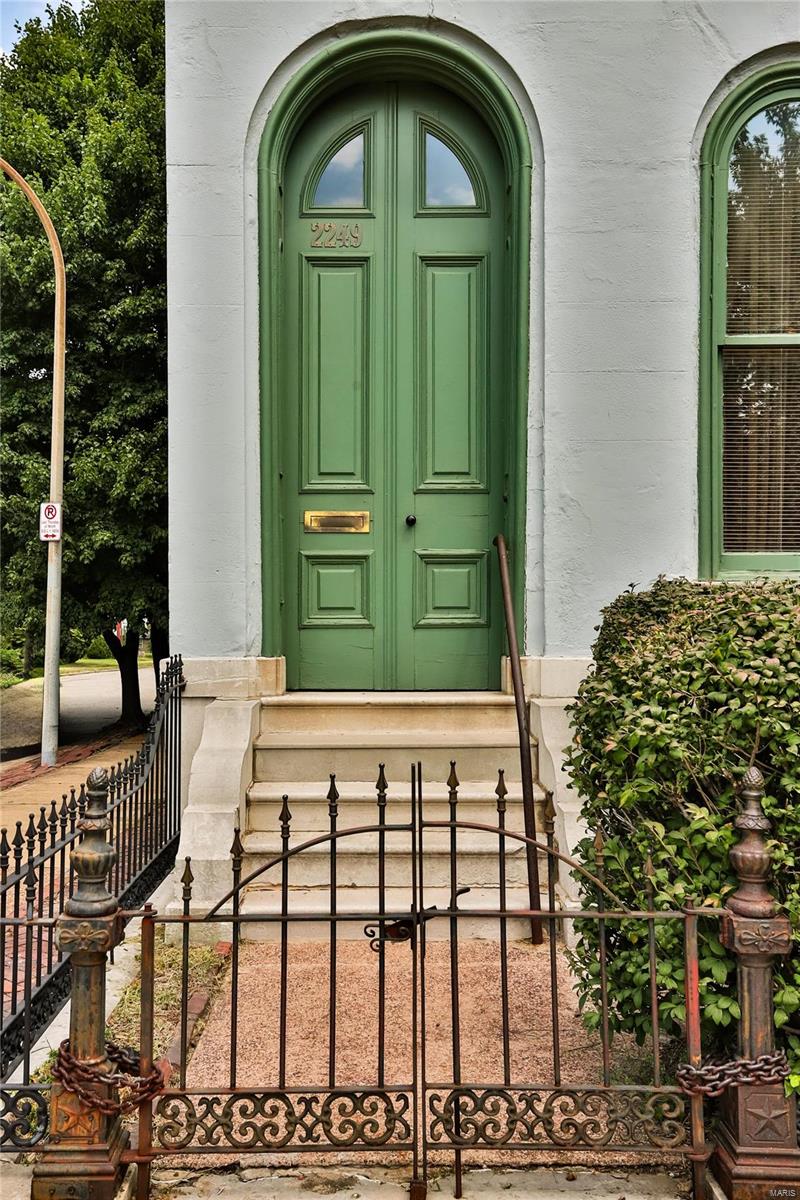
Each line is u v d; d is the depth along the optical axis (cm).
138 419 1052
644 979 235
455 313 516
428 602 516
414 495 515
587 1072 281
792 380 501
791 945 224
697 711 246
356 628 514
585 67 483
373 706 474
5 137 1051
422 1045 230
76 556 1028
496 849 412
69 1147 221
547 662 472
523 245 486
